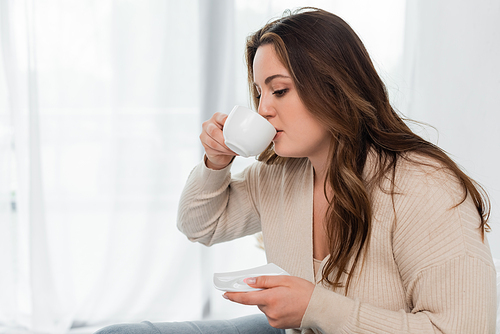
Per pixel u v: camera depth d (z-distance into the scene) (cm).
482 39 148
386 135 84
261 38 84
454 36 162
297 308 71
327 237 93
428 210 73
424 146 82
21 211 211
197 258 224
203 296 223
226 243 223
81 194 214
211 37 211
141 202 217
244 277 79
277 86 82
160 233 221
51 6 203
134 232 218
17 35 202
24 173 209
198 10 211
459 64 159
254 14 211
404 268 78
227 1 211
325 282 88
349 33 83
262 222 105
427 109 179
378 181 81
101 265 219
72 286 216
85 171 213
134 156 215
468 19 154
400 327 69
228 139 84
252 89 100
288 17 85
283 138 84
